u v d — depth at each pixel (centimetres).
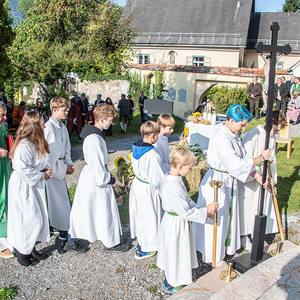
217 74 1709
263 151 305
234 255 370
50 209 401
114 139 1212
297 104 1224
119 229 379
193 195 538
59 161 389
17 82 2316
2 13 1009
